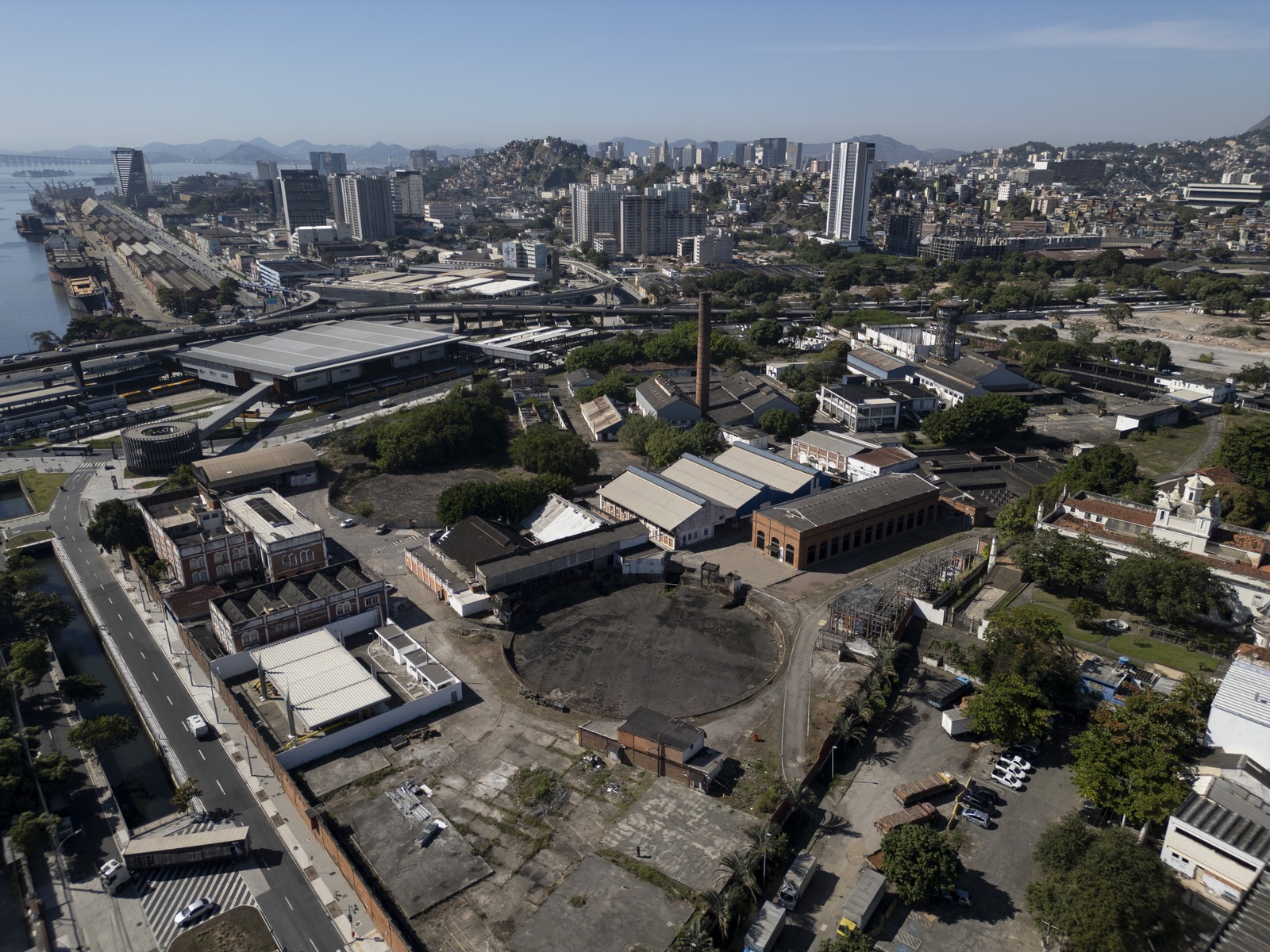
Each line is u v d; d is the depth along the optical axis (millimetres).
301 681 127188
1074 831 93875
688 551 181875
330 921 92062
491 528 173875
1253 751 105250
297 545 163625
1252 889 84188
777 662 141500
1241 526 163625
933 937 87812
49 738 123875
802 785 104500
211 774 115000
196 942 89625
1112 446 198125
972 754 116750
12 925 93625
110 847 103562
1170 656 134250
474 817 105125
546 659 142750
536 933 87875
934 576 158250
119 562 180625
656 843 100188
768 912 88500
